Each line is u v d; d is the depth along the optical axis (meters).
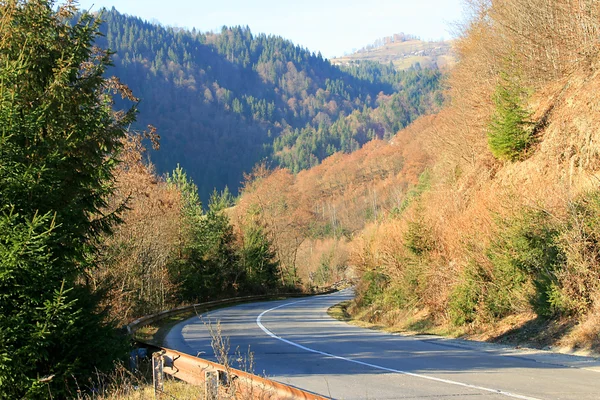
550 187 16.47
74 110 10.78
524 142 23.30
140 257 26.19
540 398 7.39
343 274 86.38
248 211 66.44
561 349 12.48
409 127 116.88
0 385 8.13
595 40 21.66
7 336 8.30
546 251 14.91
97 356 9.70
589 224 13.98
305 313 31.67
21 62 9.44
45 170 9.10
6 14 9.92
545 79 25.77
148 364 11.11
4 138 8.72
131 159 21.80
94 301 10.23
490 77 31.36
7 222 8.23
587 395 7.50
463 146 31.52
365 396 7.96
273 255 58.72
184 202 41.94
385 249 26.27
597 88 20.05
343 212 109.06
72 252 10.05
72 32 11.10
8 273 8.16
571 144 19.91
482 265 17.36
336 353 13.25
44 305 8.62
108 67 11.66
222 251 46.03
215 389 7.09
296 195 77.19
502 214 17.12
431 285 20.83
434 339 16.45
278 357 12.63
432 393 8.03
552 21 25.12
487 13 33.06
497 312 16.88
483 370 10.03
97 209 11.48
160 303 30.19
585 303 13.36
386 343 15.48
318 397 5.34
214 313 31.81
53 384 8.76
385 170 115.00
